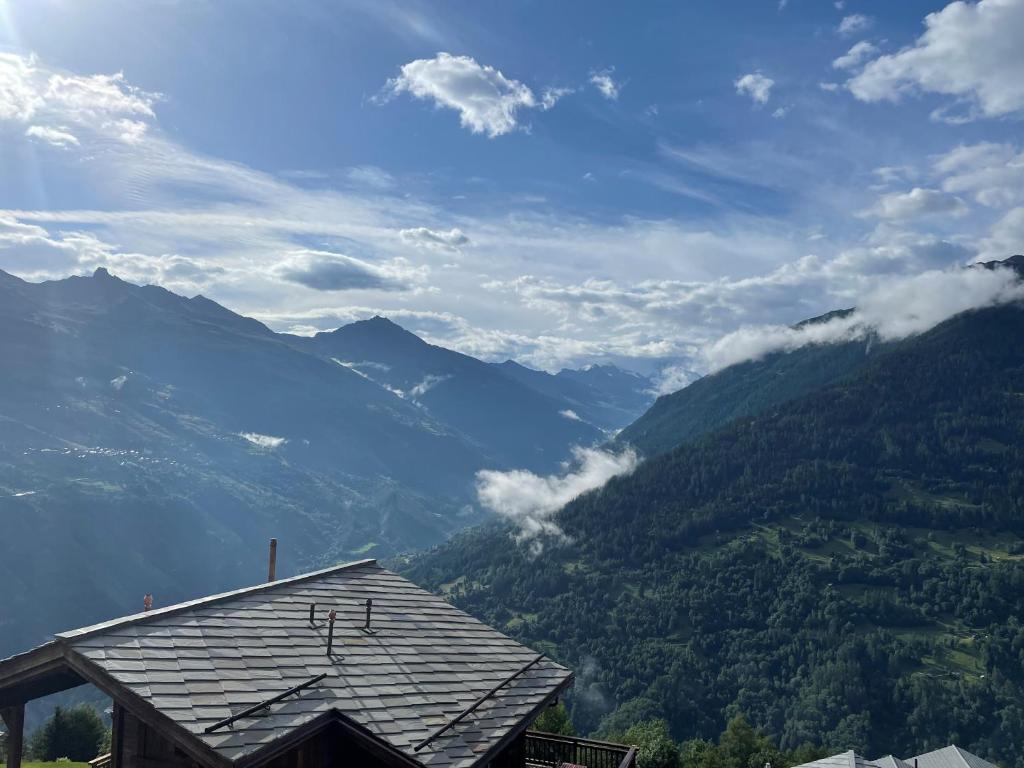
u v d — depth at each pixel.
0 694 13.43
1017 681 170.38
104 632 12.89
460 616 19.81
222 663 13.32
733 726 97.00
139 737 13.02
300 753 13.10
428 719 14.32
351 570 20.05
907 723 156.88
